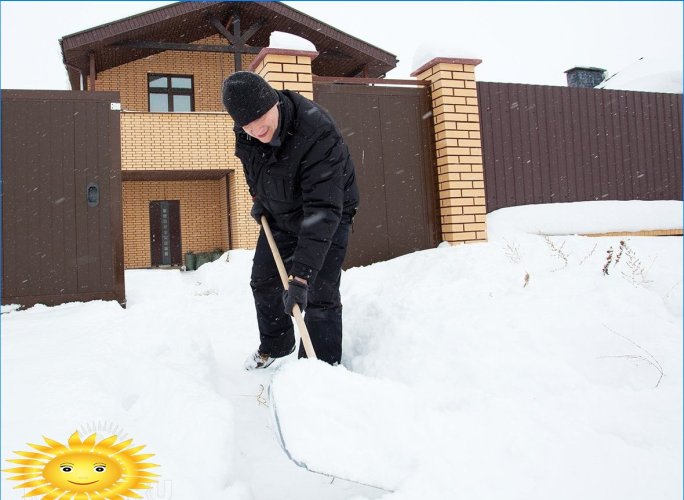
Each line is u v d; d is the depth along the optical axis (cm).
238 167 1304
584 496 156
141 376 230
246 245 1277
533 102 676
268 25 1375
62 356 224
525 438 181
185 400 205
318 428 176
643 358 229
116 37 1193
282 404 181
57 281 440
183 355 288
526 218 623
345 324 318
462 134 566
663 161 754
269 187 237
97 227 451
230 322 404
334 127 225
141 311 386
